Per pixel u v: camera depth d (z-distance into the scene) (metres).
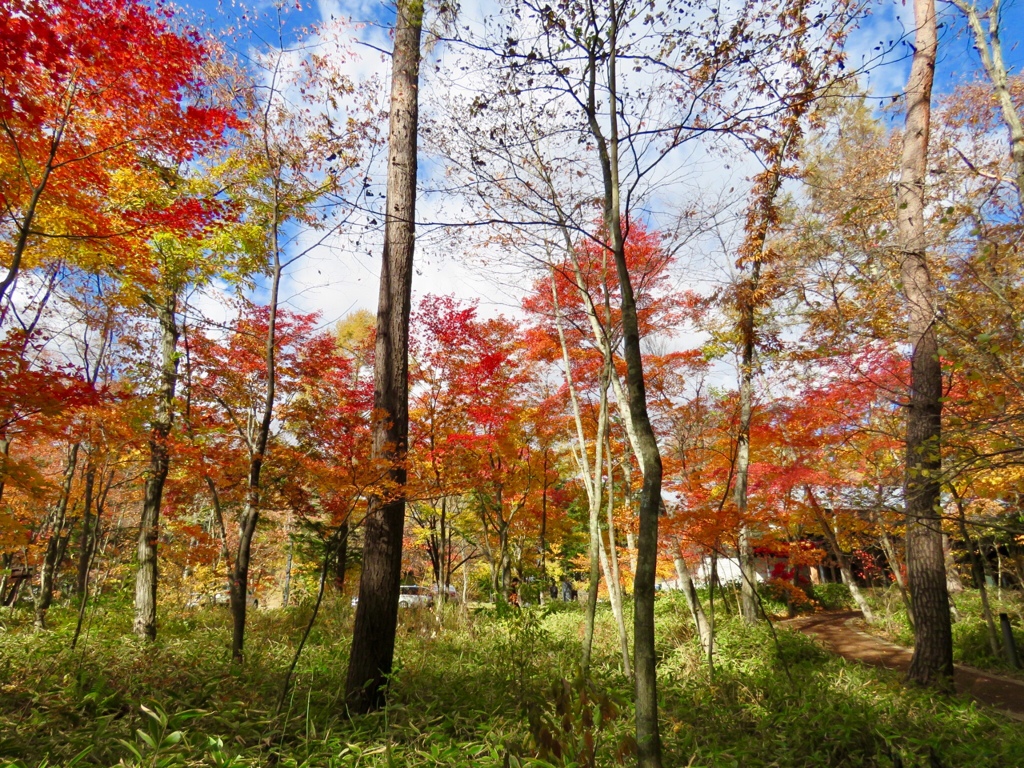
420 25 5.06
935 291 5.56
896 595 16.92
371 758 4.32
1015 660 9.52
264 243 8.67
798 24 4.38
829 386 8.16
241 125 7.24
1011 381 4.68
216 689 5.78
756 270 10.19
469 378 11.93
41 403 5.21
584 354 11.99
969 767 4.58
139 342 9.88
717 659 9.12
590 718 3.25
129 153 6.04
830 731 5.31
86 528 9.27
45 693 5.16
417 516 15.80
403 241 7.15
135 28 5.07
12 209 5.93
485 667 7.67
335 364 9.66
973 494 7.62
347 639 9.88
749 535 11.59
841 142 8.88
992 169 6.58
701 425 10.86
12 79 4.98
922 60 8.26
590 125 4.60
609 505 10.19
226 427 8.97
